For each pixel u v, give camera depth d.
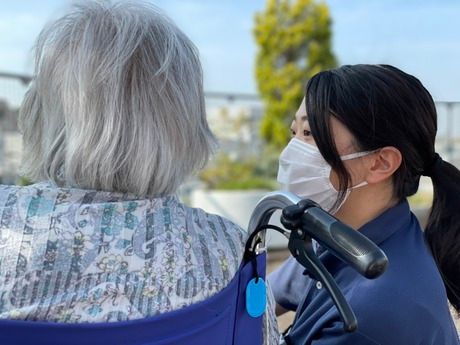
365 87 1.29
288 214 0.88
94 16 0.95
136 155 0.90
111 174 0.90
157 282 0.85
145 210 0.91
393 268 1.22
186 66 0.97
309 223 0.86
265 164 9.46
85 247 0.84
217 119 9.34
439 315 1.20
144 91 0.92
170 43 0.96
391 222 1.32
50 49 0.93
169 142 0.93
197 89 0.99
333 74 1.35
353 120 1.28
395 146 1.30
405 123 1.30
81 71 0.90
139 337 0.81
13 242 0.83
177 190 0.98
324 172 1.40
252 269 0.96
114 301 0.82
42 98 0.95
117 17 0.96
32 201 0.87
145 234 0.88
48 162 0.94
